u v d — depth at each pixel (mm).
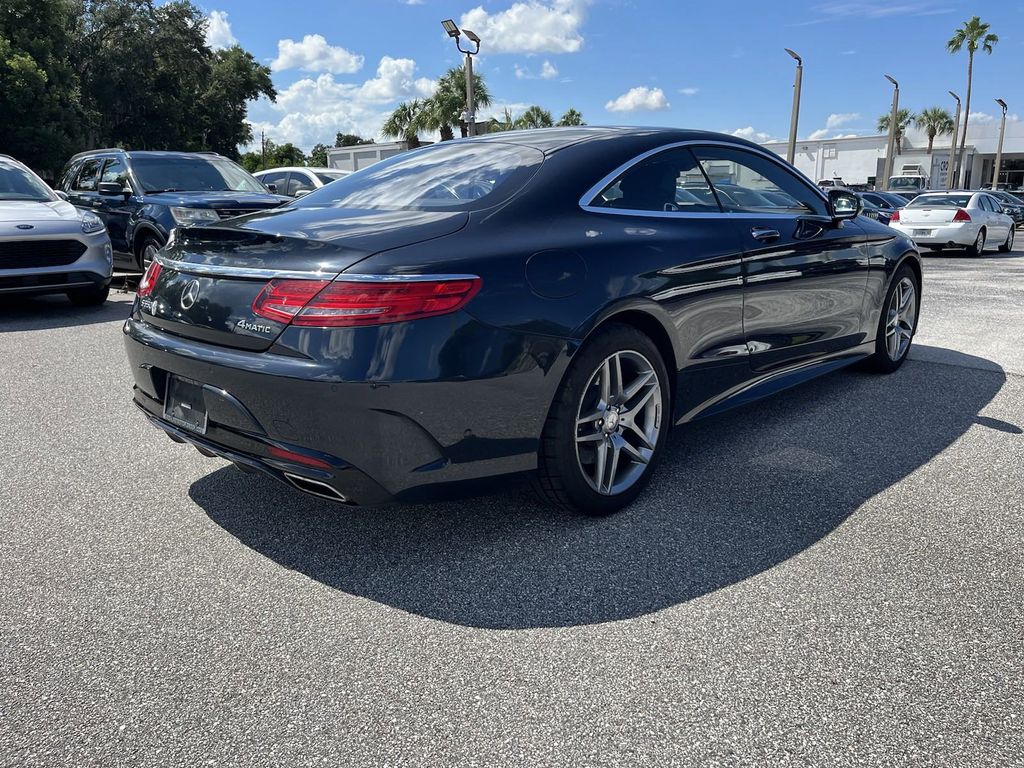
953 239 15086
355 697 1988
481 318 2467
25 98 29797
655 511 3049
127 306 8047
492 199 2838
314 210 3043
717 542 2791
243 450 2564
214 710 1943
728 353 3465
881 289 4719
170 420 2838
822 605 2383
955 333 6520
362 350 2311
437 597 2457
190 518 3029
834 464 3527
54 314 7535
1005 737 1820
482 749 1802
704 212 3436
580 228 2879
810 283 3955
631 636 2236
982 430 3986
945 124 62812
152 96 40250
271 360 2406
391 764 1758
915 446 3758
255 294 2492
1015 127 56719
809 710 1918
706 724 1874
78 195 9828
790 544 2775
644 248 3004
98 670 2105
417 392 2361
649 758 1767
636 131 3461
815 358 4176
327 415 2334
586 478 2863
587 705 1946
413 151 3646
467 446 2510
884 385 4863
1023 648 2162
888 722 1873
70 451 3768
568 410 2721
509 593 2475
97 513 3076
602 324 2828
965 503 3107
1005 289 9445
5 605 2420
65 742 1835
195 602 2438
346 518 3023
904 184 32844
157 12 39750
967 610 2350
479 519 2996
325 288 2355
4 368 5379
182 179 9195
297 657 2156
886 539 2803
